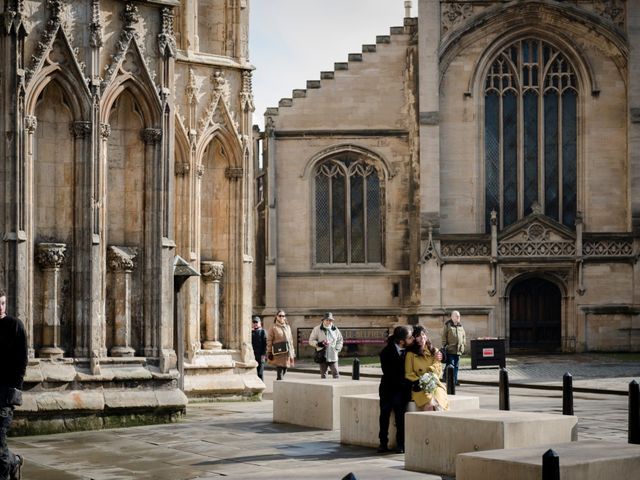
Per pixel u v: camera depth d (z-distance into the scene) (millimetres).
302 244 76062
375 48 75750
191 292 39188
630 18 72688
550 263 71500
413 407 23891
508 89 74312
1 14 27250
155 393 29031
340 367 63000
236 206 40688
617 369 57688
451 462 21062
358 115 75875
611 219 73375
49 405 27047
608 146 73500
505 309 71688
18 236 27062
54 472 21312
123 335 29156
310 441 25938
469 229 73625
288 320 75625
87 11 28641
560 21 73438
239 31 40938
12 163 27125
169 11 29938
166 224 29797
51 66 27984
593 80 73438
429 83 73188
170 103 29875
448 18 73562
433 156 72812
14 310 26984
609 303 71438
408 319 74875
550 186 74312
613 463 16609
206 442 25625
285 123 76062
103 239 28859
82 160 28469
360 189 76375
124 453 23844
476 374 54500
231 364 39594
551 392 44125
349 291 75812
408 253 75688
